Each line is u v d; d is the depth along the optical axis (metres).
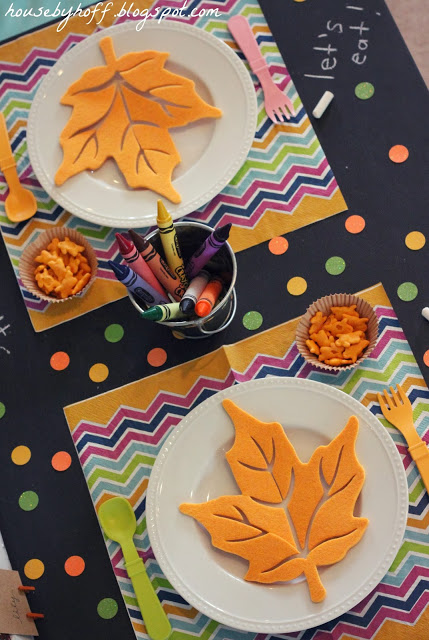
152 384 1.08
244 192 1.12
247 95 1.08
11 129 1.17
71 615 1.02
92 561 1.04
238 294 1.09
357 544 0.96
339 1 1.14
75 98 1.10
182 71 1.11
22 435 1.08
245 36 1.14
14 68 1.19
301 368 1.06
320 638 0.99
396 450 0.96
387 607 0.99
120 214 1.08
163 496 0.99
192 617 1.01
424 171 1.08
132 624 1.01
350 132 1.11
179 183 1.08
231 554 0.98
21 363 1.10
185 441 1.00
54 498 1.06
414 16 1.49
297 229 1.10
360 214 1.09
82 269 1.08
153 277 0.96
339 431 0.99
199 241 1.00
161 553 0.97
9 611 0.96
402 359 1.04
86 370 1.09
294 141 1.12
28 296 1.11
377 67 1.12
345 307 1.03
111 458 1.06
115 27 1.10
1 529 1.06
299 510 0.97
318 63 1.13
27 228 1.14
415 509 1.00
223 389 1.04
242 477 0.99
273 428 0.98
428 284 1.05
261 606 0.95
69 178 1.09
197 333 1.04
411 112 1.10
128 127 1.10
